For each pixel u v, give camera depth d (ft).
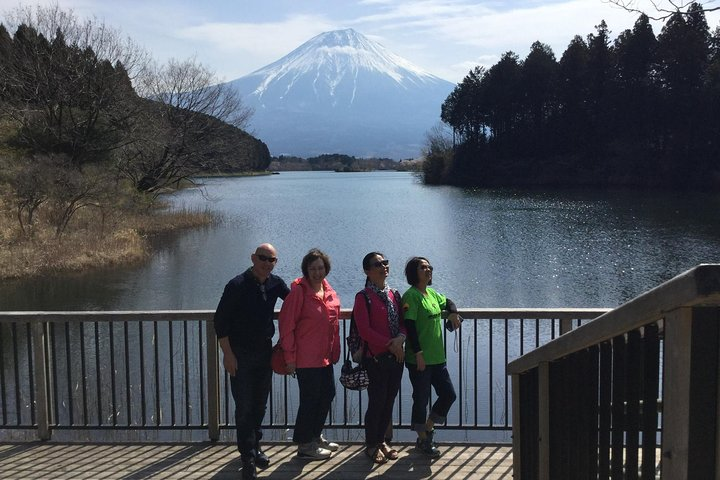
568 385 8.73
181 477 13.91
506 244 98.73
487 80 320.09
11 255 69.67
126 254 78.95
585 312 15.21
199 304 58.54
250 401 13.88
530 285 68.49
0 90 116.88
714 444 5.23
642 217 135.74
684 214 140.15
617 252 89.61
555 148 287.28
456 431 23.24
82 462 14.70
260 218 136.98
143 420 16.28
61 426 16.24
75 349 37.40
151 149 122.62
